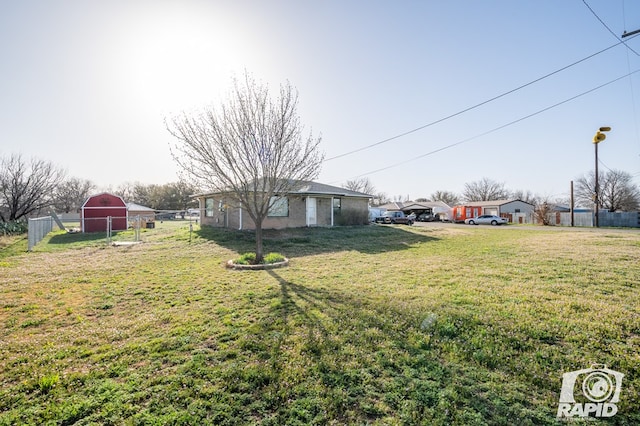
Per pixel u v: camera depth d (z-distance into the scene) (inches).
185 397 106.3
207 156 345.1
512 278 261.7
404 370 121.0
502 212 1644.9
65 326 174.2
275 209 646.5
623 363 122.4
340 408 100.7
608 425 91.9
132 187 2347.4
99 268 333.7
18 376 120.6
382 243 530.9
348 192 835.4
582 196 1895.9
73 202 1969.7
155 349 141.2
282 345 142.8
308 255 410.3
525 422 93.0
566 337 145.0
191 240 530.9
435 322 164.7
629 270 278.7
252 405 102.7
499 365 123.4
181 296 227.3
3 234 763.4
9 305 210.5
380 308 189.2
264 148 346.6
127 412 99.2
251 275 291.7
